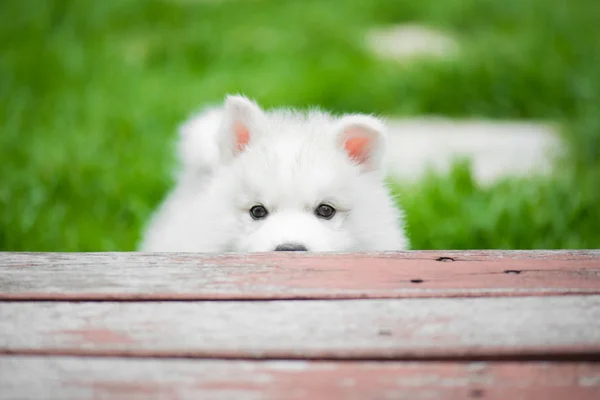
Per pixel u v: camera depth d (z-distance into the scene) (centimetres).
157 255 346
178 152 607
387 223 504
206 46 1320
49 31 1341
